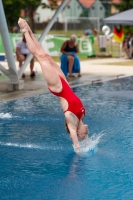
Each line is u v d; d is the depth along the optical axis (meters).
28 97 12.97
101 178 6.38
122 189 5.95
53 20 14.30
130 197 5.68
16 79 14.07
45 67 7.61
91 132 9.02
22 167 6.88
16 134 8.87
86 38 28.06
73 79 17.09
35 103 12.08
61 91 7.49
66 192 5.84
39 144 8.17
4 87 14.82
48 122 9.90
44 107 11.55
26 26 8.05
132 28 45.84
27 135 8.80
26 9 51.44
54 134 8.88
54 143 8.24
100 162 7.11
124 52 28.34
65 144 8.18
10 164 7.03
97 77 17.72
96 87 15.12
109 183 6.18
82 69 20.64
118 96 13.27
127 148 7.93
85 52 27.58
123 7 49.62
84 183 6.16
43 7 46.97
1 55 23.95
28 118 10.27
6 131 9.11
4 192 5.85
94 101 12.45
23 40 17.50
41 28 68.12
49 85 7.57
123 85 15.64
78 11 89.06
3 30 13.09
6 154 7.56
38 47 7.94
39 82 16.03
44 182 6.22
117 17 25.77
